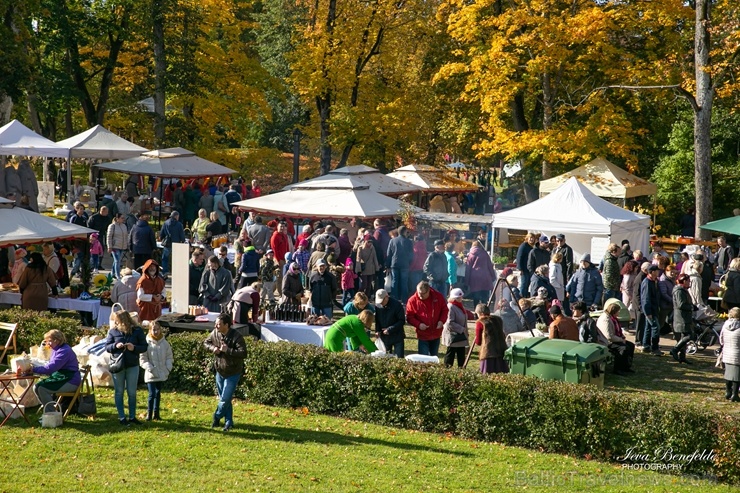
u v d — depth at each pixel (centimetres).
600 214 2242
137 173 3147
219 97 4094
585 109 3125
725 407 1418
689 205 3428
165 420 1259
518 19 3053
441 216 2420
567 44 3117
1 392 1212
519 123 3616
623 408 1181
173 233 2398
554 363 1412
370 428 1291
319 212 2506
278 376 1390
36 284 1744
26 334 1569
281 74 5541
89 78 4094
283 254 2266
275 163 5134
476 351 1778
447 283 2112
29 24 3700
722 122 3388
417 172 3291
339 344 1439
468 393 1272
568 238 2572
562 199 2305
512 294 1719
